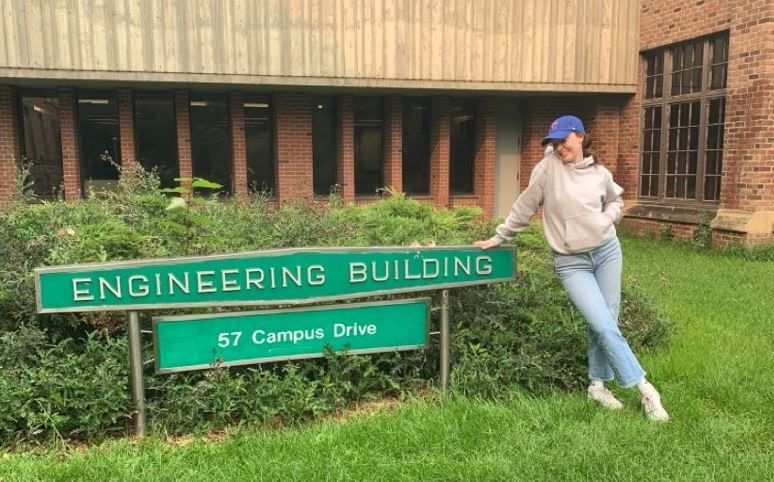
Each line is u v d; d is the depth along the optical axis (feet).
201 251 14.05
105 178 39.70
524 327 14.16
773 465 10.11
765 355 15.31
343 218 18.28
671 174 39.42
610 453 10.29
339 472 9.74
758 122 32.32
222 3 34.68
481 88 39.19
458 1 38.17
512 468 9.89
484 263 12.78
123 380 11.23
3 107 36.88
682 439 10.96
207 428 11.27
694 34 36.40
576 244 11.71
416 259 12.37
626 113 42.52
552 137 11.40
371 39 37.01
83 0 32.89
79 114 38.91
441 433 10.99
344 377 12.41
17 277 12.11
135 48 33.78
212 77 34.94
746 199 33.17
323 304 12.36
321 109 42.55
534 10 39.45
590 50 40.55
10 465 9.98
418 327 12.67
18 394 10.69
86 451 10.67
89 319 12.25
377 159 44.32
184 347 11.39
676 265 29.14
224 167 41.09
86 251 13.03
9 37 32.24
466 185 46.85
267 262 11.59
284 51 35.78
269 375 11.82
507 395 12.70
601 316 11.68
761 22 31.81
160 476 9.64
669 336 16.66
